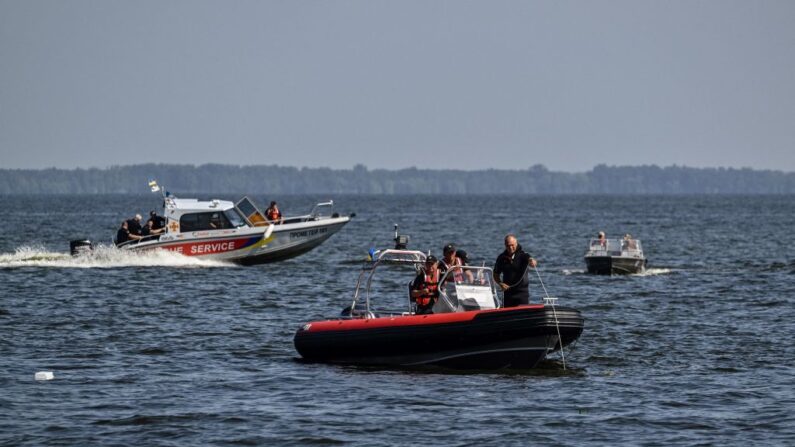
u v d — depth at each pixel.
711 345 79.38
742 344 79.88
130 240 143.00
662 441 52.19
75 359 72.25
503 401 60.19
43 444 51.16
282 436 52.88
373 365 70.69
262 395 61.59
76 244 143.88
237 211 142.50
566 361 72.50
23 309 97.75
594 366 70.81
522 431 53.84
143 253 141.50
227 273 133.88
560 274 143.38
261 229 141.50
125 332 84.56
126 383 64.62
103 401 59.72
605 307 102.75
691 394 62.00
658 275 141.00
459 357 68.19
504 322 66.00
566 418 56.38
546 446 51.34
